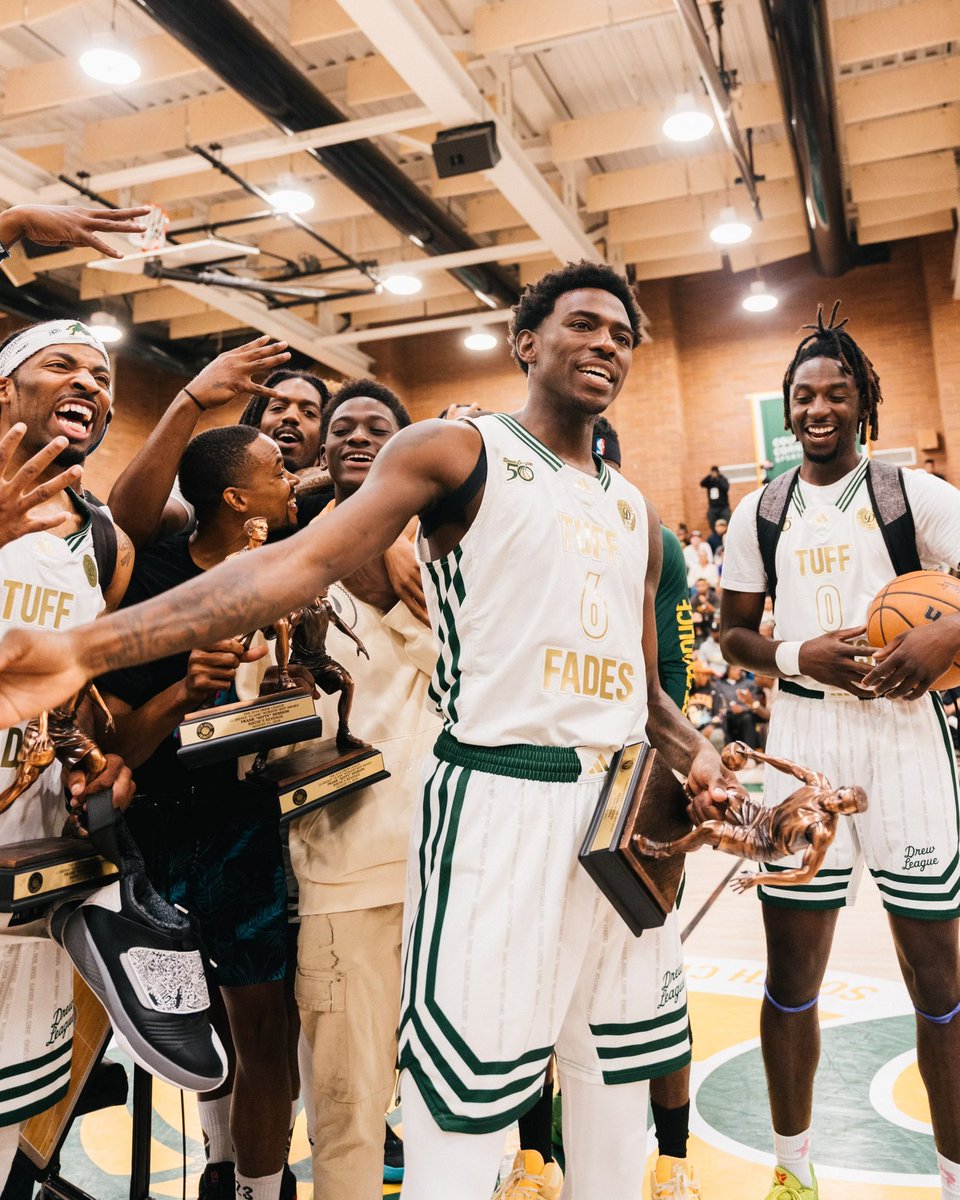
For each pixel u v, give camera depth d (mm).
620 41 7996
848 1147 2234
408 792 1694
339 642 1812
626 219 10586
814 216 9625
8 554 1449
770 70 8453
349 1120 1577
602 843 1152
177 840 1817
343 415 1867
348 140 7543
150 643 938
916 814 1890
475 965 1152
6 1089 1385
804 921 1940
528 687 1220
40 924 1434
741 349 12664
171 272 9609
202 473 1797
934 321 11672
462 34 7730
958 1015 1854
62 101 7688
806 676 1970
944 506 1972
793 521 2105
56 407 1558
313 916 1631
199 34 6266
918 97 8352
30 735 1349
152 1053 1251
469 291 12133
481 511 1235
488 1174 1153
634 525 1381
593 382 1326
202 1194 1968
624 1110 1290
